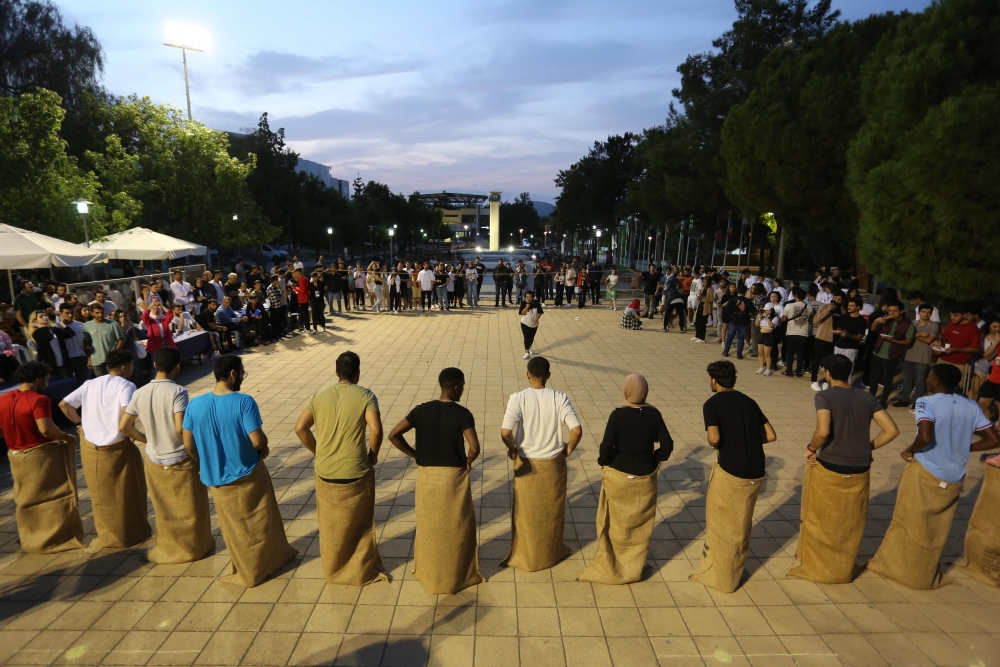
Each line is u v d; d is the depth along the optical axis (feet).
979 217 30.14
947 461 13.25
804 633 12.26
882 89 38.19
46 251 38.29
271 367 37.37
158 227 86.84
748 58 79.05
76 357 29.58
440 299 64.03
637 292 84.89
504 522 17.01
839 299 33.47
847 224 72.95
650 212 105.50
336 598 13.41
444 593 13.48
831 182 60.44
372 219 208.95
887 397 28.07
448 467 13.12
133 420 14.44
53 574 14.40
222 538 16.24
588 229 174.70
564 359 39.78
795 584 13.99
